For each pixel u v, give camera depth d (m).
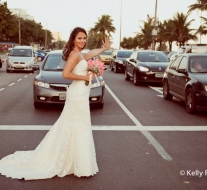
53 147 4.70
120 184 4.40
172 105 10.91
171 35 49.22
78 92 4.52
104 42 4.98
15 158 5.02
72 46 4.51
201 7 27.17
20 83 16.83
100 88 9.50
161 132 7.25
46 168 4.67
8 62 24.31
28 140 6.43
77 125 4.55
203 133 7.22
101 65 4.56
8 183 4.37
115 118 8.59
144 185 4.38
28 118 8.41
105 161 5.30
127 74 19.31
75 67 4.50
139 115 9.05
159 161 5.34
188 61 10.24
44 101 9.23
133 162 5.28
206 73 9.74
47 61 10.52
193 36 48.94
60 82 9.22
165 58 17.66
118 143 6.33
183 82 9.98
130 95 13.12
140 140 6.57
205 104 8.84
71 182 4.42
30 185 4.31
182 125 7.95
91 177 4.61
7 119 8.26
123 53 27.36
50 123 7.89
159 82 16.33
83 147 4.52
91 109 9.83
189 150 5.96
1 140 6.41
